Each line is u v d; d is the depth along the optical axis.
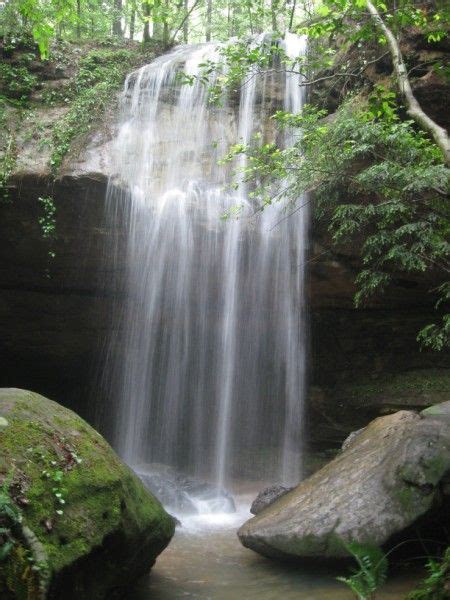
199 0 16.19
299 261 10.60
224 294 11.02
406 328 11.12
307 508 6.41
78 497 4.23
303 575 6.00
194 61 12.27
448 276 10.09
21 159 10.90
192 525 8.11
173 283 11.06
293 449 11.51
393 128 7.48
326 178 8.28
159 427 11.67
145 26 14.20
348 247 10.20
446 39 9.51
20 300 11.73
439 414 6.71
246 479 11.18
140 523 4.79
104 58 13.21
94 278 11.36
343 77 10.78
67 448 4.51
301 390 11.51
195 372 11.41
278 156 8.83
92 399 12.51
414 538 5.89
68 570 3.81
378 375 11.36
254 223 10.79
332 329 11.41
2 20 13.12
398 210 7.81
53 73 12.84
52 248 11.02
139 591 5.54
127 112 12.05
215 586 5.75
